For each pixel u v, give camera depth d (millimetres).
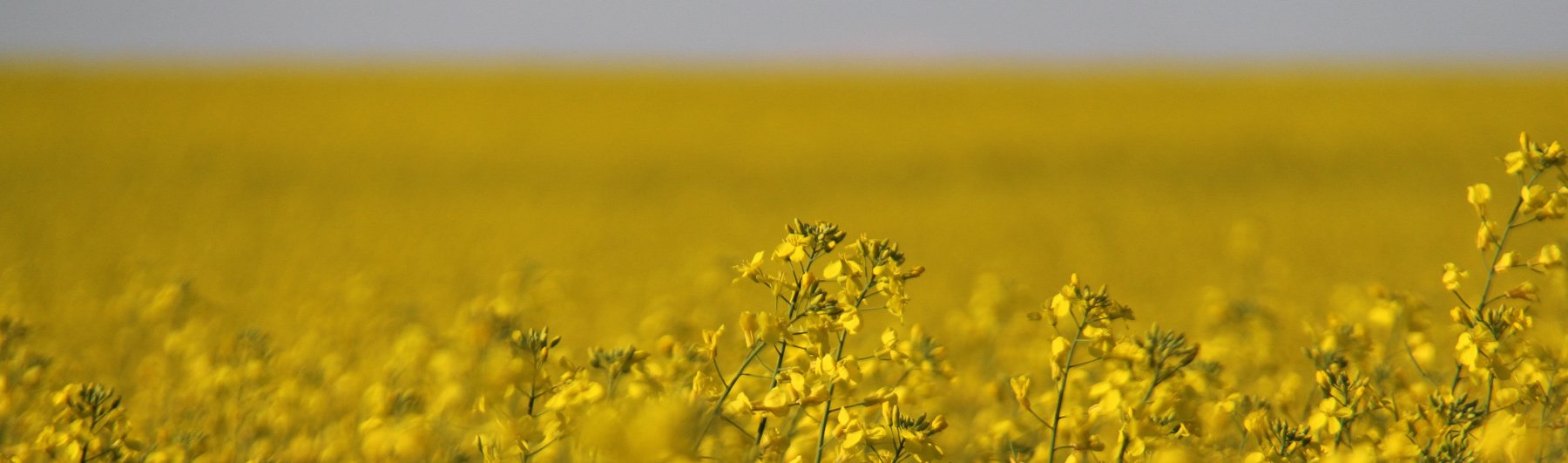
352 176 31891
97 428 3172
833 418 2965
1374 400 3170
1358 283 12023
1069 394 3506
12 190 26875
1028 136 41406
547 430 2514
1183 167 33969
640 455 1555
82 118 45375
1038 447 3369
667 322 5141
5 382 3920
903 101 54719
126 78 62000
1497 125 40125
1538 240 15477
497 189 29609
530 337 2688
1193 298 10789
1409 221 21562
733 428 2797
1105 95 55031
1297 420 3770
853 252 2908
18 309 7148
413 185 30281
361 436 3889
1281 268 12281
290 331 7648
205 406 4504
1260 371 4676
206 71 73062
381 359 5227
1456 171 31531
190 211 23422
